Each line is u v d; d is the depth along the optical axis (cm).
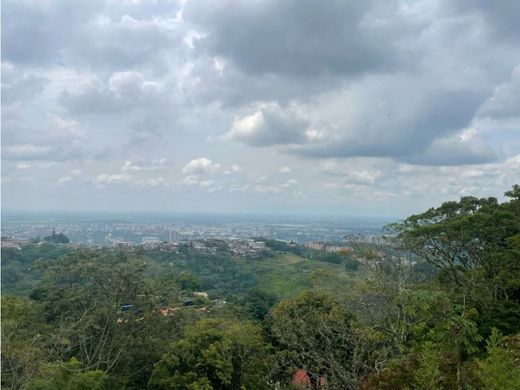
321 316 2294
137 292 3002
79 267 2905
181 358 2527
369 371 2125
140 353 2950
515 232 2805
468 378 927
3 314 2436
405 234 2864
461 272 2844
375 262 2544
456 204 3002
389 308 2295
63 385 2142
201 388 2333
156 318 3078
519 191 2958
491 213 2808
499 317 2433
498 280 2605
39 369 2155
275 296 5594
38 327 2622
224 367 2456
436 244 2864
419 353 1092
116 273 2933
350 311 2373
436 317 1048
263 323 3195
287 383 2548
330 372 2266
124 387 2694
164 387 2484
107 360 2756
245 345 2566
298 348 2469
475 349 998
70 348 2662
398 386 1049
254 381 2525
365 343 2161
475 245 2820
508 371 870
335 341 2305
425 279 2803
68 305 2833
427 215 3008
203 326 2672
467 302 2422
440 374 930
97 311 2853
